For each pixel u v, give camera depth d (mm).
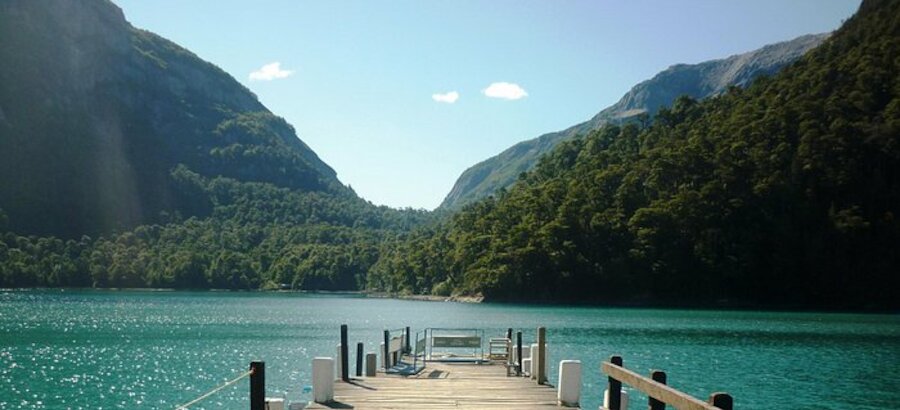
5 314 88500
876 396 30766
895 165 121875
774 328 72750
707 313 102250
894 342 56531
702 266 119375
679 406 8055
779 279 118000
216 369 38844
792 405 28578
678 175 137125
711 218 121250
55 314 89812
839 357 45812
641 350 49375
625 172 145375
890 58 144625
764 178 123438
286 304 132750
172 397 29859
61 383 33625
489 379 20500
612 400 11789
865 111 133125
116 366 39906
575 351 48312
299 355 45906
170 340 56281
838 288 115938
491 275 132625
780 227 119188
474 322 80125
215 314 95250
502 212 153375
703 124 161000
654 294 122000
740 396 30594
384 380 20078
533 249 128125
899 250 115938
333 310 110250
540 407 15516
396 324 76938
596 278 125750
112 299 141625
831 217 118375
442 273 163750
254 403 11648
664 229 122500
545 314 98625
